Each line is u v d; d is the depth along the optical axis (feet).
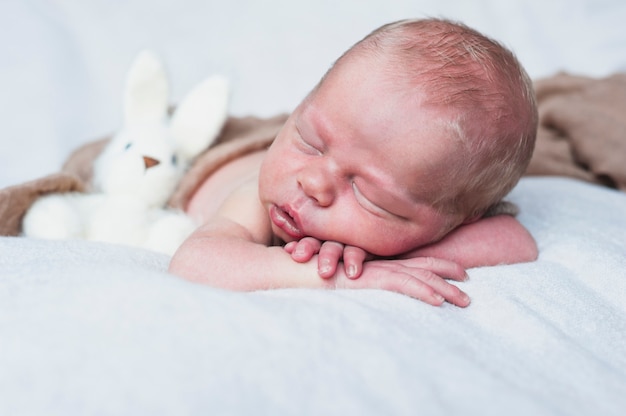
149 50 5.06
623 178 5.68
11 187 4.04
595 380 2.48
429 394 2.11
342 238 3.51
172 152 4.75
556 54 8.45
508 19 8.63
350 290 3.09
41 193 4.24
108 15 8.22
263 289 3.27
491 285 3.31
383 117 3.43
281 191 3.62
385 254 3.65
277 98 7.87
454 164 3.52
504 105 3.70
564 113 6.15
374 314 2.57
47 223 4.00
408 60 3.60
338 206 3.50
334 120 3.49
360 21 8.48
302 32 8.41
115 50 7.92
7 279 2.63
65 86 7.42
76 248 3.33
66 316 2.31
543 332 2.79
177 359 2.09
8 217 4.02
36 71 7.39
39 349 2.14
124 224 4.17
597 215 4.53
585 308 3.25
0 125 6.86
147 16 8.32
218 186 4.83
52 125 6.96
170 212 4.59
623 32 8.45
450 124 3.47
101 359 2.08
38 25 7.79
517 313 2.95
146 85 5.00
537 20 8.66
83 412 1.89
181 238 4.14
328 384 2.10
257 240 3.88
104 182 4.59
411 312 2.79
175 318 2.28
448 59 3.65
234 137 5.74
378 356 2.25
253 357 2.15
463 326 2.77
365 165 3.43
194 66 7.95
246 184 4.20
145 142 4.66
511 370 2.46
